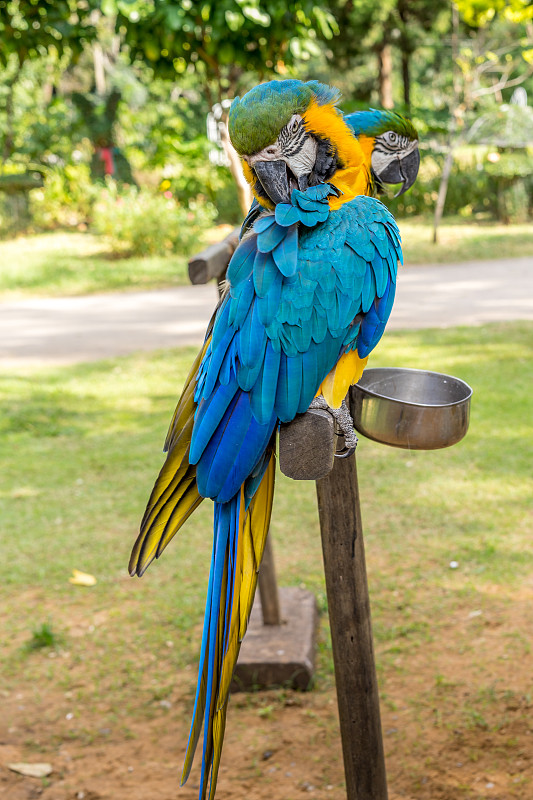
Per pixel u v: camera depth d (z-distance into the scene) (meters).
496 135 18.47
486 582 4.25
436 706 3.38
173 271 14.70
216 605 1.58
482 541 4.65
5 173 20.62
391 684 3.54
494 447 5.93
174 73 7.05
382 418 2.09
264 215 1.75
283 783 3.05
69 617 4.21
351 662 2.35
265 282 1.60
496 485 5.36
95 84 31.33
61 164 23.05
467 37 20.98
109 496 5.61
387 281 1.71
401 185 3.21
